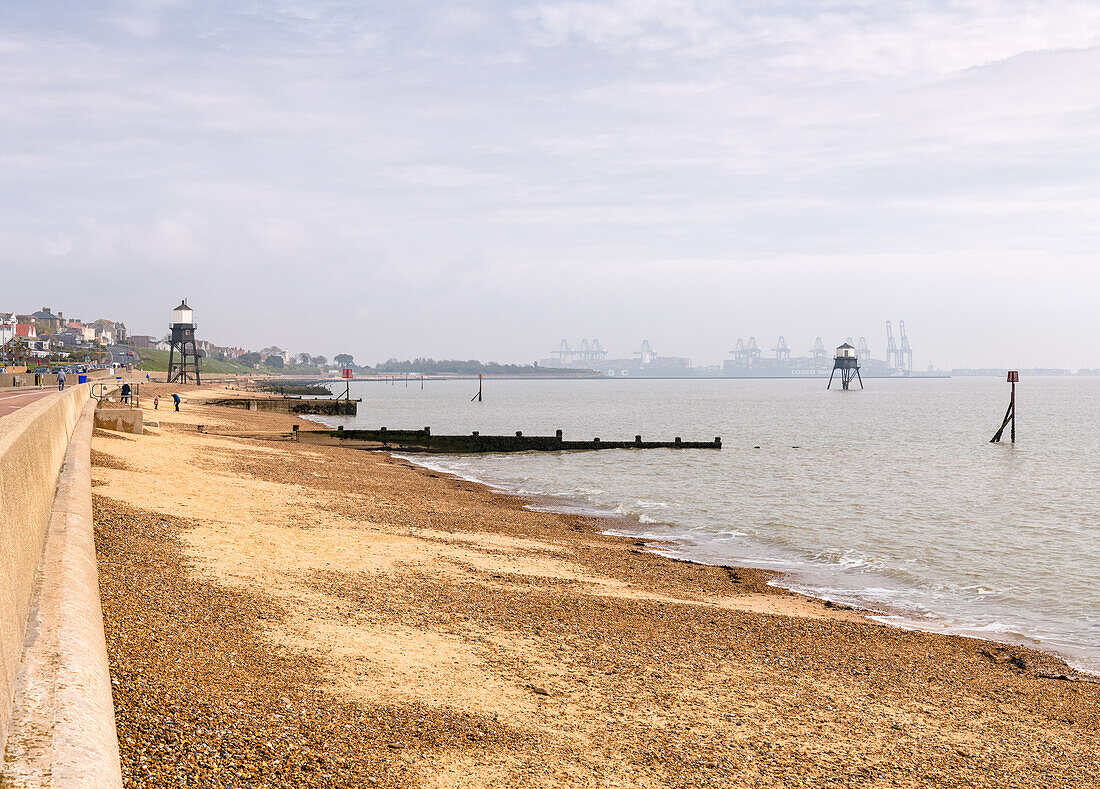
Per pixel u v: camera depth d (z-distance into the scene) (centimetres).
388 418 12062
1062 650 1850
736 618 1867
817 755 1148
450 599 1759
